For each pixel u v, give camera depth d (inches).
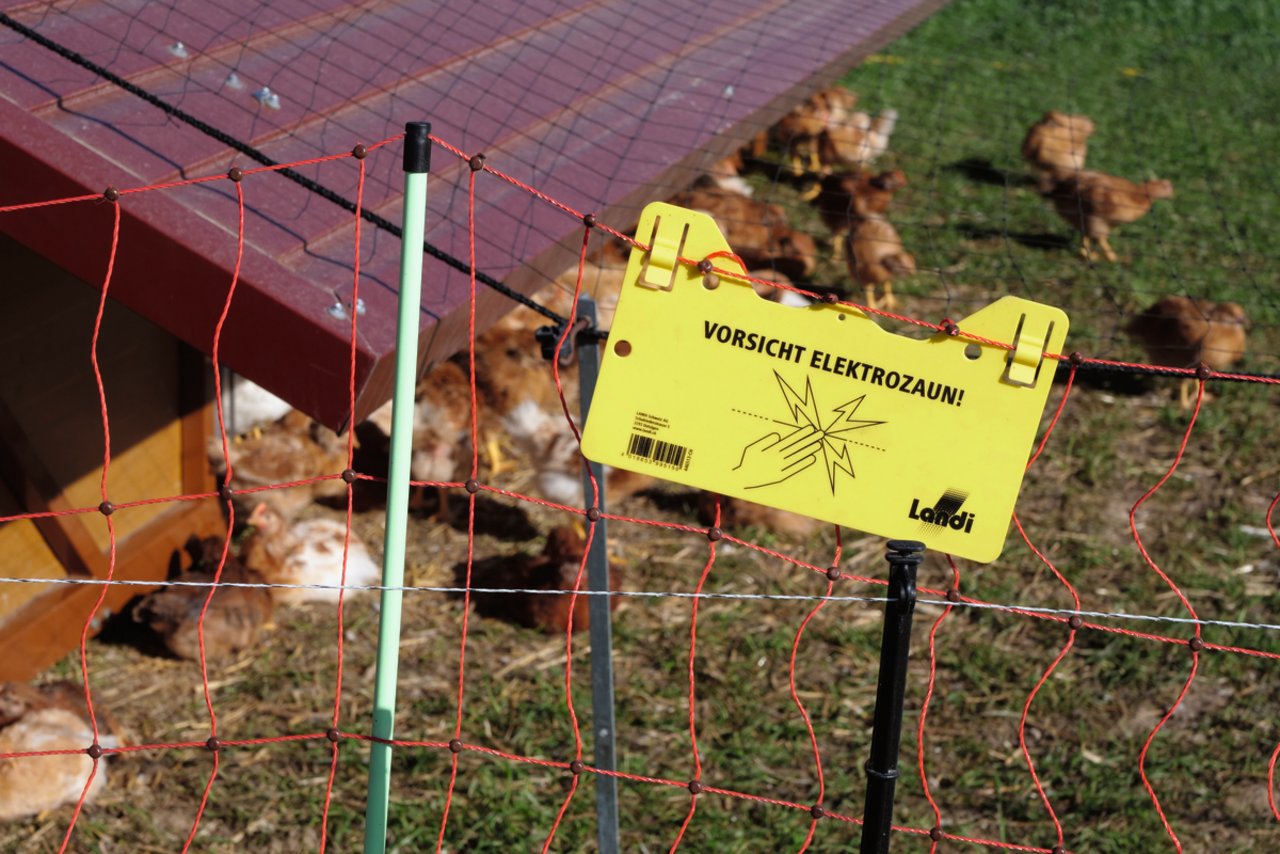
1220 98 510.3
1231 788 204.2
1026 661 234.5
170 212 123.0
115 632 232.4
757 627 242.1
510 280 139.5
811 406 90.7
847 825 193.3
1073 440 310.3
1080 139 392.8
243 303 120.3
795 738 212.5
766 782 203.3
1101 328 342.3
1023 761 210.2
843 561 266.7
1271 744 213.9
